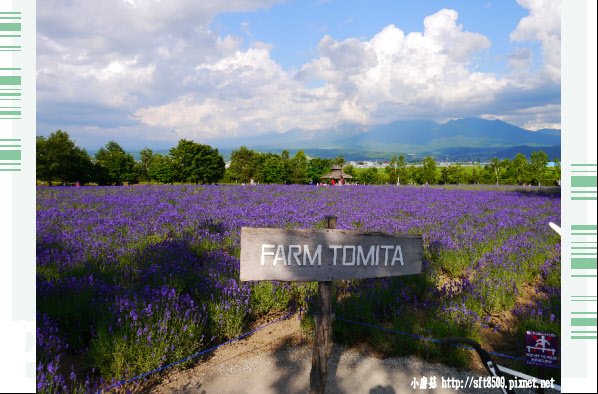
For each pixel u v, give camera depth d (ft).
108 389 11.71
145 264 20.33
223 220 33.40
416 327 14.71
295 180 183.32
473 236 28.14
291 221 33.06
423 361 13.39
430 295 18.04
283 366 13.03
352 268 8.68
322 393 9.19
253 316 17.12
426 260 22.26
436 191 84.69
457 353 13.21
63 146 131.75
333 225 8.80
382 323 15.97
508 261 21.57
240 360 13.51
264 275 8.33
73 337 14.01
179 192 68.39
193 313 14.56
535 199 65.26
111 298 15.03
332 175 141.69
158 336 12.71
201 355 13.84
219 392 11.65
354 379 12.30
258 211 38.50
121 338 12.13
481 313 16.26
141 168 188.14
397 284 18.35
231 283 16.93
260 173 185.57
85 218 33.73
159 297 14.83
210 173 164.25
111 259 21.35
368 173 205.05
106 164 161.99
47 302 14.82
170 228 30.73
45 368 11.37
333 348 14.33
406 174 200.03
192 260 21.59
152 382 12.17
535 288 20.43
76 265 19.93
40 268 19.13
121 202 48.44
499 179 189.88
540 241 26.99
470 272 22.81
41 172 129.08
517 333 14.71
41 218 32.94
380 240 8.78
